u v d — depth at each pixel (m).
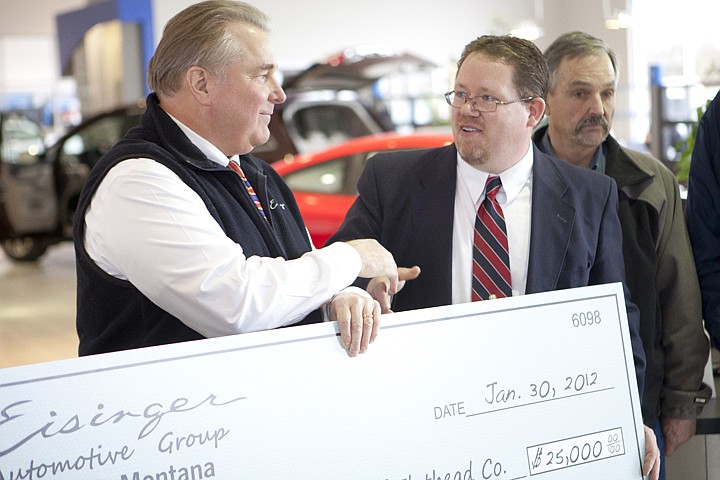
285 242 2.14
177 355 1.59
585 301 2.02
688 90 5.60
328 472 1.69
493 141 2.24
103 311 1.92
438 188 2.37
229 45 1.89
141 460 1.55
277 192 2.22
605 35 16.69
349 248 1.91
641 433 2.05
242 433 1.63
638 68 16.05
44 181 10.76
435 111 11.03
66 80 17.72
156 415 1.56
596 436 1.99
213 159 1.96
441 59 17.64
